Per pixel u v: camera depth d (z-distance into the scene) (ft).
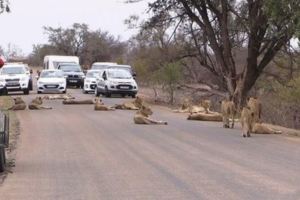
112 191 53.88
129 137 96.99
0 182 59.06
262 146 87.25
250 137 99.81
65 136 98.17
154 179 59.72
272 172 63.67
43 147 84.79
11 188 55.93
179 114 151.12
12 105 163.53
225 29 174.70
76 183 58.03
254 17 157.69
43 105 170.60
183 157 74.90
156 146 85.76
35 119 127.95
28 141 91.66
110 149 82.43
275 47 171.42
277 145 88.84
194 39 196.24
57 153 78.84
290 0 102.47
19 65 237.66
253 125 106.93
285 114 182.29
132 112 149.79
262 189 54.19
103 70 237.66
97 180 59.47
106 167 67.31
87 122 122.21
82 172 64.23
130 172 63.93
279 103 185.88
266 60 174.70
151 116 142.82
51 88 234.58
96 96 227.61
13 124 115.55
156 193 52.75
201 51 210.79
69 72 292.61
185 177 60.70
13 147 84.64
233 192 52.85
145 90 280.72
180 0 180.75
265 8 110.32
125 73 225.97
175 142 90.74
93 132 104.12
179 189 54.49
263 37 166.61
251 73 174.70
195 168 66.33
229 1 174.70
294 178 59.88
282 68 198.18
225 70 180.65
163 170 65.05
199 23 183.32
